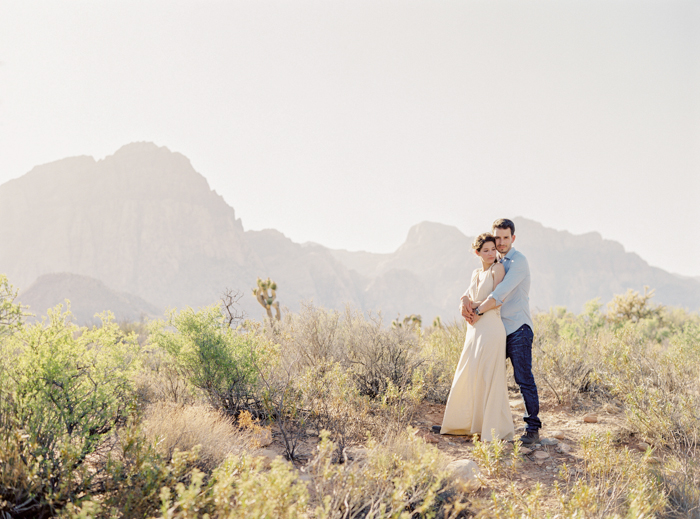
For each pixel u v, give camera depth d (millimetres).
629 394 4387
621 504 2727
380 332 6320
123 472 2627
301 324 6906
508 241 4652
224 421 3922
